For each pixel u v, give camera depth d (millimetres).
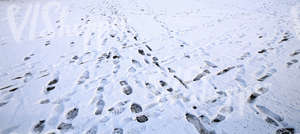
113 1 7633
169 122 1752
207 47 3236
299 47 2836
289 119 1655
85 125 1771
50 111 1958
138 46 3453
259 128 1606
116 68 2744
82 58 3084
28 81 2506
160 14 5488
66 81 2477
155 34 3975
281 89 2014
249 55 2816
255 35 3508
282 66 2416
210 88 2176
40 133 1707
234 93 2053
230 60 2746
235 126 1650
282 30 3576
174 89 2211
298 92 1942
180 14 5375
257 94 1993
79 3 7285
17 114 1931
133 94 2168
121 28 4406
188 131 1647
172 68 2666
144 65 2793
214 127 1663
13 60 3092
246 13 4930
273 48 2924
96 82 2428
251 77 2287
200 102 1972
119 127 1731
